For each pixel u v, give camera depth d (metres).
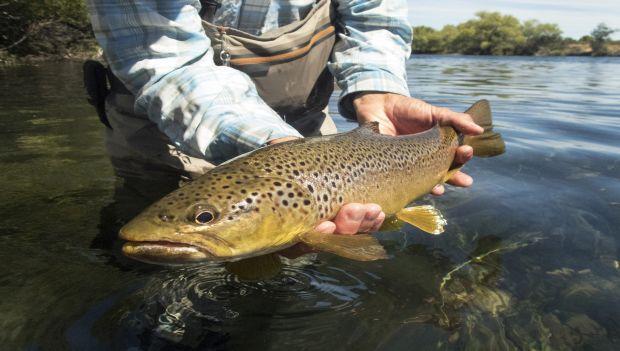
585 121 1.17
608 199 0.59
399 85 0.59
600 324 0.34
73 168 0.72
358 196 0.41
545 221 0.52
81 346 0.31
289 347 0.32
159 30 0.47
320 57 0.64
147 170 0.66
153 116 0.47
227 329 0.33
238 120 0.41
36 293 0.37
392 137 0.48
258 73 0.61
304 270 0.42
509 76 3.15
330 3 0.65
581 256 0.44
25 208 0.56
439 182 0.54
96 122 1.13
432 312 0.36
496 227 0.51
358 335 0.33
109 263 0.42
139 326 0.33
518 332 0.33
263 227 0.34
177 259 0.31
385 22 0.64
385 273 0.41
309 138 0.41
